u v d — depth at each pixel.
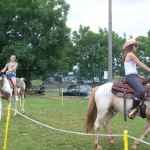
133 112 6.49
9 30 24.58
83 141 7.68
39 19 24.77
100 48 44.16
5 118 10.81
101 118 6.95
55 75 27.12
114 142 7.72
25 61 24.03
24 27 24.16
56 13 25.02
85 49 44.19
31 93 25.98
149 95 6.47
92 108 7.14
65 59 29.42
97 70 23.72
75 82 25.31
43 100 19.59
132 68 6.68
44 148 7.03
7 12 24.03
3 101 18.17
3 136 8.07
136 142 6.81
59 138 8.05
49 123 10.08
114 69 22.05
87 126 7.22
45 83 27.94
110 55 15.77
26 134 8.48
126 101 6.62
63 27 25.78
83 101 19.58
